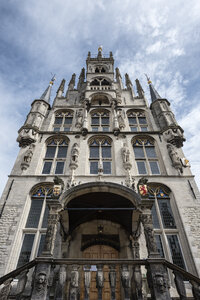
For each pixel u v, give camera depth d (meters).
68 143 19.39
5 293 6.98
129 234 13.12
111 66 32.00
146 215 9.49
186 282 11.27
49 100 25.72
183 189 15.29
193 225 13.27
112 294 7.06
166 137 19.56
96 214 13.88
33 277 7.43
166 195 15.34
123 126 21.20
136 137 20.06
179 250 12.77
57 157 18.41
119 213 13.46
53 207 9.72
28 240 13.02
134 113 23.66
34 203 14.87
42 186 15.62
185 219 13.58
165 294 7.03
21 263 12.02
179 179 15.98
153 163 18.09
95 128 21.58
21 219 13.55
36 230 13.33
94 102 25.34
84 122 21.00
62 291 7.12
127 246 12.82
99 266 7.68
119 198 12.26
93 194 12.00
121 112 23.31
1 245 12.25
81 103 24.73
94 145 19.34
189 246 12.38
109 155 18.55
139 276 7.55
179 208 14.15
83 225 13.98
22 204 14.27
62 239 12.28
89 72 30.20
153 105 23.91
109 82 28.11
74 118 22.59
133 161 17.83
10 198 14.56
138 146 19.42
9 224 13.22
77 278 7.43
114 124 20.75
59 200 10.16
